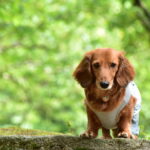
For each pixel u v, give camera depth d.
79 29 15.88
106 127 5.73
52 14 15.87
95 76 5.42
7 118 16.00
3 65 15.91
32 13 15.30
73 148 5.20
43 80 16.89
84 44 15.72
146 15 15.98
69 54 15.76
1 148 5.23
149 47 17.91
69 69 15.78
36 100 16.42
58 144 5.22
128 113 5.55
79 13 16.41
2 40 16.33
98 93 5.41
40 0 15.87
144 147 5.11
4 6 14.23
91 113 5.61
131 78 5.54
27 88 16.48
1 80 16.34
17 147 5.23
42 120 15.71
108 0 16.52
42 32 15.80
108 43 16.31
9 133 7.02
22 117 14.98
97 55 5.45
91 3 16.69
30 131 7.16
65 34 16.08
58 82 15.62
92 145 5.19
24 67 15.88
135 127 5.94
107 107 5.43
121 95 5.46
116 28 16.92
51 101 16.02
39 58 15.89
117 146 5.16
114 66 5.41
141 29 17.36
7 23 15.38
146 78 16.56
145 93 15.48
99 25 16.17
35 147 5.22
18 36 15.97
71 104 15.93
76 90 16.02
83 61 5.55
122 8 16.56
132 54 17.28
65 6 15.82
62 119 15.79
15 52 15.85
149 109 14.66
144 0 17.56
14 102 15.95
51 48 16.28
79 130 14.45
